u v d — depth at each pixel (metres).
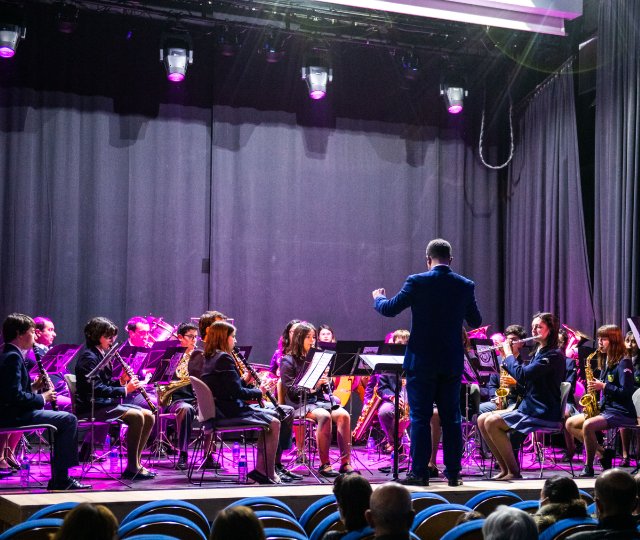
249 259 9.80
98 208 9.28
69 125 9.17
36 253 9.01
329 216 10.20
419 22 9.53
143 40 9.52
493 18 8.83
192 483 5.62
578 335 8.22
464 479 5.78
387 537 2.62
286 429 6.01
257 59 9.94
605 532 2.77
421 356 5.19
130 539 2.75
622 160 8.80
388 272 10.42
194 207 9.66
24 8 9.00
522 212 10.56
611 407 6.54
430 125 10.69
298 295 10.00
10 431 5.16
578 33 9.80
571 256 9.62
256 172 9.89
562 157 9.83
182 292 9.55
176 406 6.75
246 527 2.30
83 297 9.21
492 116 10.94
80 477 5.86
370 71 10.46
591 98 9.72
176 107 9.63
